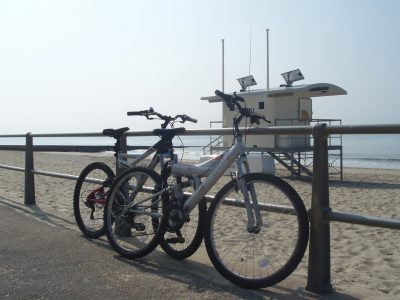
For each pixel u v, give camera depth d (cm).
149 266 402
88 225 516
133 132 504
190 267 399
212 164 392
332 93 1762
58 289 345
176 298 326
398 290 397
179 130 431
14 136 777
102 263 409
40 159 3075
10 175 1495
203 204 413
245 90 1920
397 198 1130
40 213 655
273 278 333
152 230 445
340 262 517
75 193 532
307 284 339
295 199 334
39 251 446
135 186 445
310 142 1709
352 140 12619
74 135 625
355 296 332
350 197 1160
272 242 526
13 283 357
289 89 1681
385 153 5266
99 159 3058
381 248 579
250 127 383
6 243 476
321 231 330
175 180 420
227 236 609
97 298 327
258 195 365
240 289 344
